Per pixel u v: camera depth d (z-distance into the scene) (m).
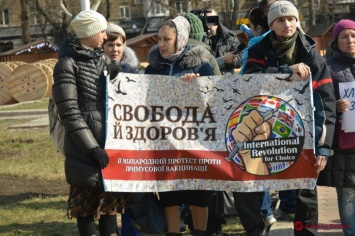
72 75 6.11
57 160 14.05
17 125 22.03
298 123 6.16
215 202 7.22
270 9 6.17
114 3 77.81
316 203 6.44
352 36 6.40
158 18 79.38
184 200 6.36
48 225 8.43
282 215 8.20
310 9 56.88
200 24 7.43
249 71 6.30
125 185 6.12
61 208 9.38
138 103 6.18
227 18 58.28
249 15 7.88
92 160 6.06
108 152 6.08
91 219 6.35
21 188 11.12
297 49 6.24
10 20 84.06
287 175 6.20
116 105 6.12
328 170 6.46
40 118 24.23
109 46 7.12
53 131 6.46
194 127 6.26
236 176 6.21
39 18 65.69
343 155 6.42
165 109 6.22
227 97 6.22
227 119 6.23
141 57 45.59
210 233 7.34
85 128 6.02
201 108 6.25
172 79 6.21
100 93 6.16
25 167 13.20
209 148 6.24
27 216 8.93
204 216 6.49
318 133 6.15
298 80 6.13
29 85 33.19
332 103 6.18
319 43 44.47
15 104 31.38
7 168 13.10
